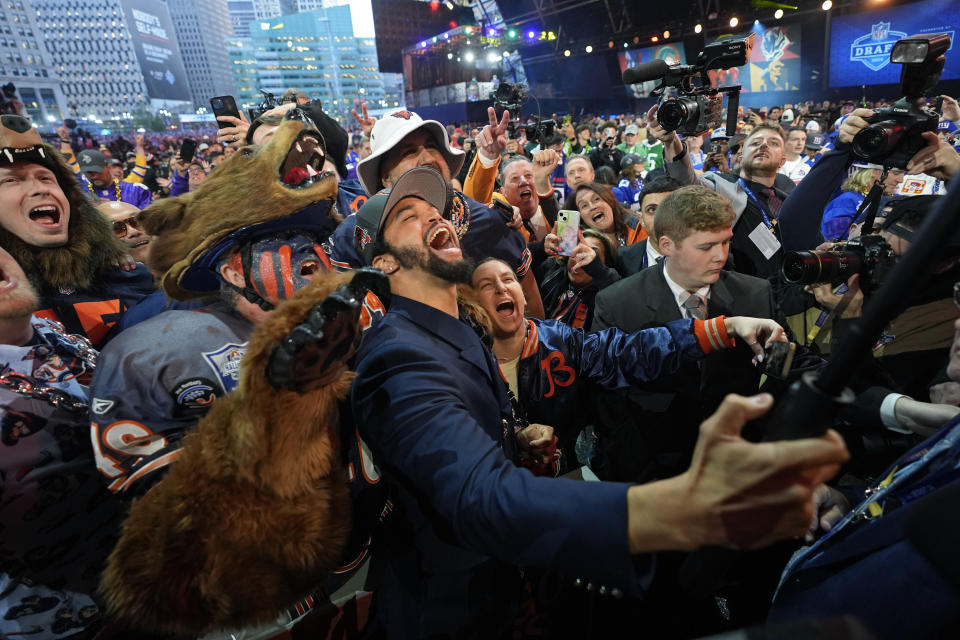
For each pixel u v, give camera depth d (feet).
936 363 4.75
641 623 4.50
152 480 2.86
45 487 3.29
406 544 3.35
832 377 1.43
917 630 1.85
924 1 50.44
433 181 3.44
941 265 4.35
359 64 408.46
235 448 2.17
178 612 2.28
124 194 17.37
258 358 2.06
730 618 4.95
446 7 107.24
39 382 3.35
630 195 16.39
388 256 3.42
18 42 276.00
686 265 5.38
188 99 362.12
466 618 3.23
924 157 4.90
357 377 2.86
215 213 2.96
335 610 3.57
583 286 7.57
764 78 64.54
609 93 82.69
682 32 67.10
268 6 548.31
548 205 10.11
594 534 1.82
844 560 2.48
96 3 301.63
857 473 4.69
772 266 7.82
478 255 7.16
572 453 6.10
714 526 1.64
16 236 4.50
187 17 420.36
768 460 1.51
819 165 6.19
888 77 54.54
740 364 5.14
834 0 55.42
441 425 2.50
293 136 3.05
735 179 8.41
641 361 4.86
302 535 2.40
